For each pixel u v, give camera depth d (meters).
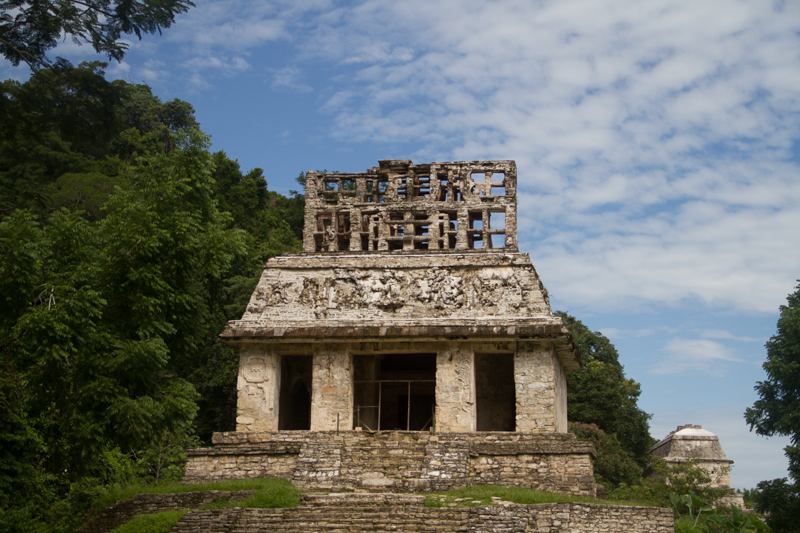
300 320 27.56
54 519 24.58
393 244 31.03
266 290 28.27
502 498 21.16
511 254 27.83
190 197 23.97
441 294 27.48
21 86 24.14
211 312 41.16
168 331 22.05
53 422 21.44
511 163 29.48
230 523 19.73
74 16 23.50
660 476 42.53
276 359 27.53
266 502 20.83
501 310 26.98
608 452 41.47
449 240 29.81
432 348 26.92
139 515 21.11
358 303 27.72
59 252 21.45
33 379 20.84
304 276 28.34
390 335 26.50
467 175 29.50
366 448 24.67
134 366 20.81
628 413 46.59
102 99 25.05
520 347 26.61
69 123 25.02
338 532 19.38
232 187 53.50
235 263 43.47
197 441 34.97
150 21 24.36
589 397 45.56
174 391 22.00
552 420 25.78
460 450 23.89
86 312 19.97
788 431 40.31
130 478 28.28
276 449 24.56
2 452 21.67
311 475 23.52
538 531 19.75
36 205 29.39
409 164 29.88
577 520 19.95
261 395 27.20
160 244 22.03
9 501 22.12
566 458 23.78
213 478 24.62
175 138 24.44
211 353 40.19
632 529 19.94
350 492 22.47
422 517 19.70
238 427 26.97
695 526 21.17
